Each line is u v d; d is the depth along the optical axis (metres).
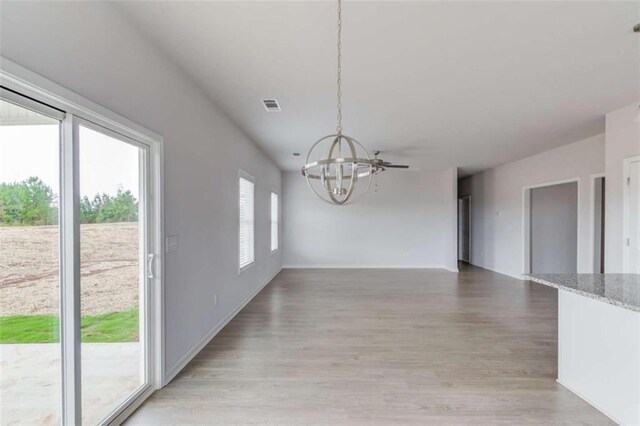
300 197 8.71
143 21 2.13
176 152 2.76
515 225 7.13
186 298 2.97
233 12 2.04
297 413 2.24
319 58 2.63
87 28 1.77
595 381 2.30
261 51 2.52
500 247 7.74
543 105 3.71
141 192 2.40
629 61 2.69
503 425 2.11
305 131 4.78
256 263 5.79
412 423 2.13
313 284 6.56
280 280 6.98
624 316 2.10
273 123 4.38
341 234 8.73
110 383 2.10
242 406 2.31
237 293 4.58
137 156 2.37
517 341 3.52
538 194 6.88
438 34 2.29
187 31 2.25
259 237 6.00
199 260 3.26
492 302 5.13
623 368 2.10
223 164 3.96
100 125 1.96
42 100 1.57
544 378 2.71
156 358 2.49
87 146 1.88
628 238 3.69
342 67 2.79
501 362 3.01
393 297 5.48
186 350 2.97
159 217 2.48
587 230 5.21
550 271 6.90
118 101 2.03
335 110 3.86
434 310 4.70
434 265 8.72
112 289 2.11
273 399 2.40
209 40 2.36
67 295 1.74
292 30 2.24
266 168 6.56
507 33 2.28
